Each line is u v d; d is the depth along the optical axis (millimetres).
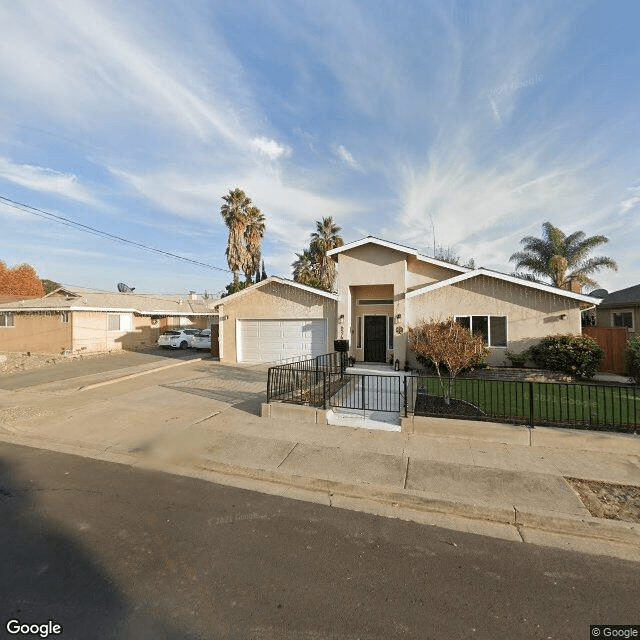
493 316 12445
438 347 7676
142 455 5746
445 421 6250
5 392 10414
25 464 5445
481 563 3246
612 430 5797
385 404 8141
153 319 26922
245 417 7461
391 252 13781
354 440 6109
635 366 10094
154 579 2969
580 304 11836
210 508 4176
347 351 13812
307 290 15289
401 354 13297
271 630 2479
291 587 2898
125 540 3510
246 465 5191
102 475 5066
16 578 2969
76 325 20438
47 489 4617
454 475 4840
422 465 5145
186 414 7750
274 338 16141
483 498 4266
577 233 24109
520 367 11828
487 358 12188
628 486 4527
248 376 12852
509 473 4879
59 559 3213
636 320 18047
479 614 2641
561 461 5227
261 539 3570
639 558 3357
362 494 4535
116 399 9297
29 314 21516
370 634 2457
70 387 11055
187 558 3248
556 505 4098
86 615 2596
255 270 31625
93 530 3680
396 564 3211
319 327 15469
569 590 2906
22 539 3514
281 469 5059
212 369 14602
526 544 3561
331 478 4789
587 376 11062
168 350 23406
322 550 3406
